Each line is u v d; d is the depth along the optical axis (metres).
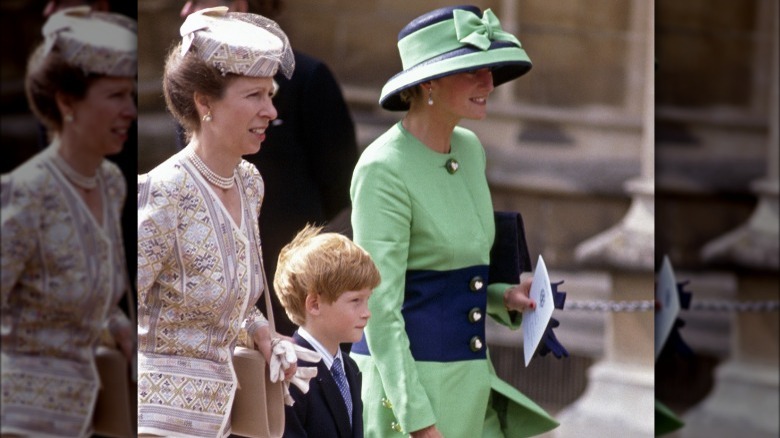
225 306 9.18
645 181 18.09
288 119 11.34
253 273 9.41
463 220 10.39
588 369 16.56
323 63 11.55
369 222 10.11
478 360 10.59
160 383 9.06
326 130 11.49
